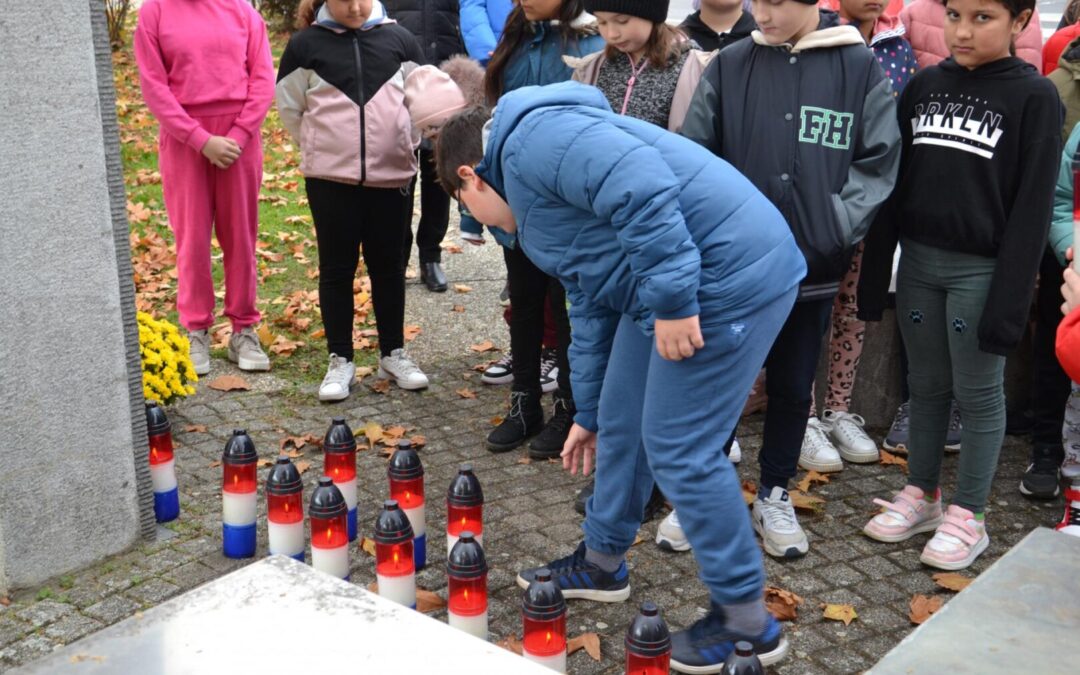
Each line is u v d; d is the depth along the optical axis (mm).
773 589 3807
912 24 5125
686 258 2926
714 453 3238
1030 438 5289
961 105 3863
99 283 3768
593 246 3135
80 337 3754
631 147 2902
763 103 3947
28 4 3393
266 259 7977
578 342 3596
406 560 3473
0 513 3664
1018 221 3715
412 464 3887
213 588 1812
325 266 5562
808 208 3867
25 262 3555
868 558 4125
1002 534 4332
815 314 3992
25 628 3576
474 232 5219
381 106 5336
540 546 4176
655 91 4273
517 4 4797
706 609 3758
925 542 4258
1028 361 5273
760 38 3965
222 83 5578
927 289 4035
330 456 4070
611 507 3633
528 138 3035
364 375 5965
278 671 1607
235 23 5637
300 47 5305
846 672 3408
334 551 3619
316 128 5316
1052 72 4824
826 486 4738
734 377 3184
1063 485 4715
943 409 4188
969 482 4078
